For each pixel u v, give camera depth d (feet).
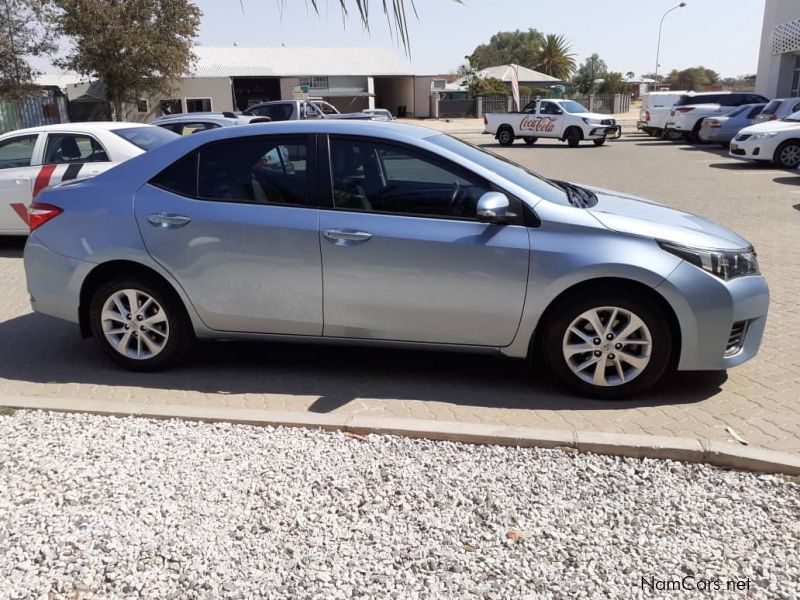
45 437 12.16
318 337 14.53
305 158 14.12
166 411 12.94
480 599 8.18
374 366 15.98
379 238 13.53
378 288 13.75
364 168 13.93
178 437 12.12
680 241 13.07
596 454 11.43
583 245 13.01
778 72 93.25
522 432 11.79
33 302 15.74
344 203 13.92
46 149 27.99
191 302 14.73
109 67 111.34
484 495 10.27
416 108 179.83
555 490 10.40
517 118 90.33
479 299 13.43
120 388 14.97
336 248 13.73
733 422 12.91
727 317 13.00
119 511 9.93
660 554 8.96
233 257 14.21
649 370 13.39
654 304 13.03
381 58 176.86
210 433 12.26
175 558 8.92
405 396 14.35
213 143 14.61
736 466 10.98
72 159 27.81
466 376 15.33
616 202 15.05
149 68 114.42
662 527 9.52
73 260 14.99
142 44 110.11
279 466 11.12
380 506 10.02
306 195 14.05
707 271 12.96
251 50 170.40
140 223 14.58
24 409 13.30
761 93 99.09
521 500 10.15
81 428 12.50
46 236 15.23
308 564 8.80
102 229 14.79
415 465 11.11
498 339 13.73
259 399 14.32
